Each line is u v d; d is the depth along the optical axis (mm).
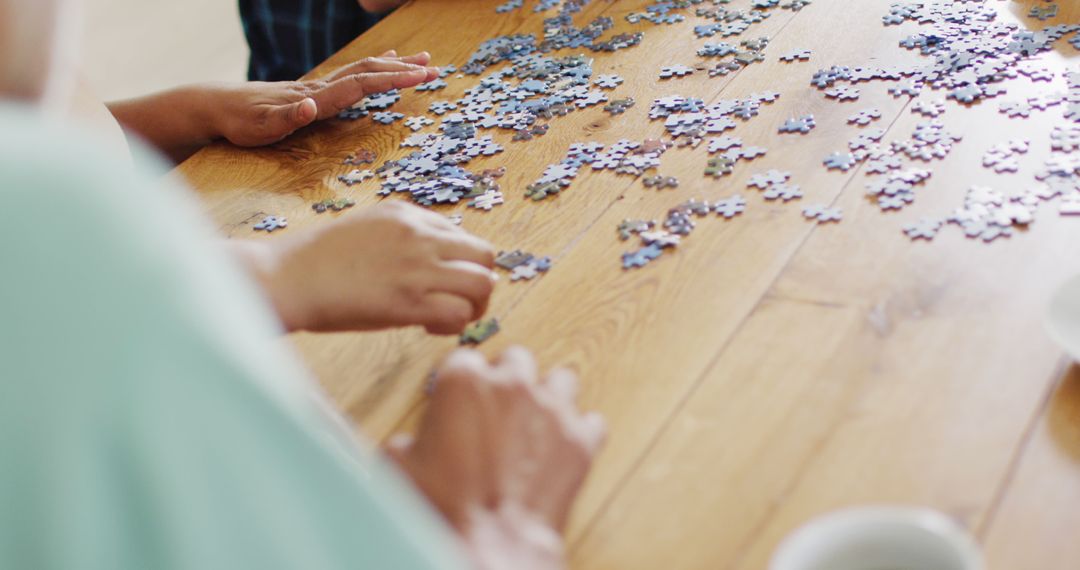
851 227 1236
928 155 1285
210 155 1539
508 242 1300
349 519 577
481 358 1046
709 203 1289
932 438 1079
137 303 487
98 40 3791
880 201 1251
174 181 1501
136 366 487
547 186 1352
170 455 500
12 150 474
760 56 1462
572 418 1042
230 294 550
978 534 1028
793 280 1203
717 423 1111
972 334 1135
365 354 1222
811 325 1164
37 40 559
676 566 1039
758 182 1298
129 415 490
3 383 473
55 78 573
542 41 1582
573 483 1019
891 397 1106
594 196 1329
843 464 1073
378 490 605
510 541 976
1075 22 1396
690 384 1141
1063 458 1056
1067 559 1011
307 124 1532
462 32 1644
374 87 1528
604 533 1062
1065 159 1250
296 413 562
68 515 489
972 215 1221
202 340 507
